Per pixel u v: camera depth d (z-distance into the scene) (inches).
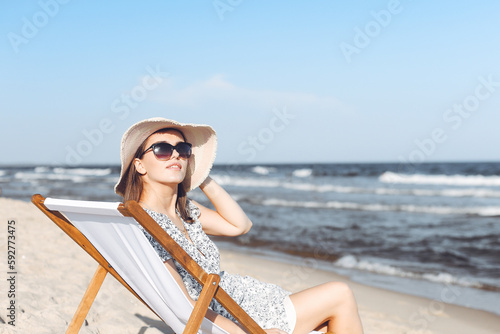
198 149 110.3
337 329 102.6
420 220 584.4
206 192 112.7
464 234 464.8
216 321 91.4
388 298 233.1
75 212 85.4
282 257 337.7
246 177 1485.0
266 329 95.8
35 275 182.4
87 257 234.4
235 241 410.3
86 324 138.3
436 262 325.1
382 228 508.1
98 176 1919.3
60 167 3272.6
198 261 98.4
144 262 85.8
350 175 1498.5
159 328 140.0
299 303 100.9
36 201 88.1
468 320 199.2
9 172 2593.5
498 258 336.2
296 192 1047.6
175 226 96.7
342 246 390.6
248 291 105.0
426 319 199.8
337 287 102.0
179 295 86.3
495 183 1134.4
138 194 101.0
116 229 82.9
